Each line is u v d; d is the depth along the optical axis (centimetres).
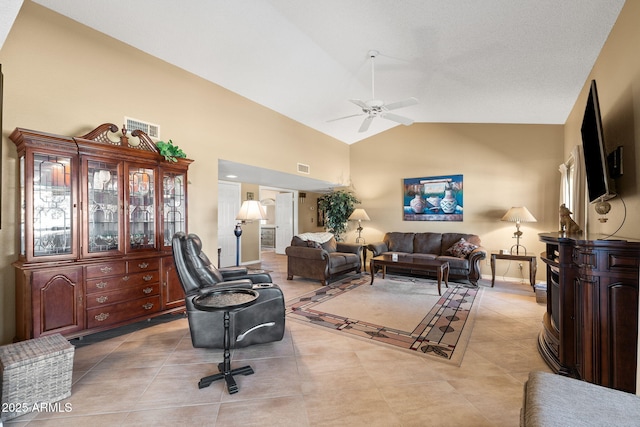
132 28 302
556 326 240
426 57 339
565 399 101
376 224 685
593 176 234
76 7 272
